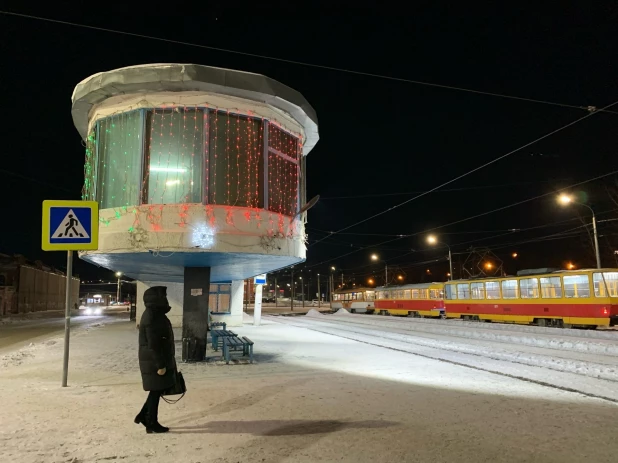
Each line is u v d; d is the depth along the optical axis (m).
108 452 5.02
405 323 32.06
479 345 16.66
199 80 10.58
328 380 9.33
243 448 5.18
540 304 26.06
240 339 12.69
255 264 13.38
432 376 9.84
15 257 51.53
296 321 35.69
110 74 10.73
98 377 9.51
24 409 6.79
